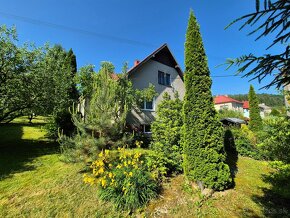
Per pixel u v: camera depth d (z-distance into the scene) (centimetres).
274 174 532
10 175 686
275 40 173
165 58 1709
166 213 475
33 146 1145
